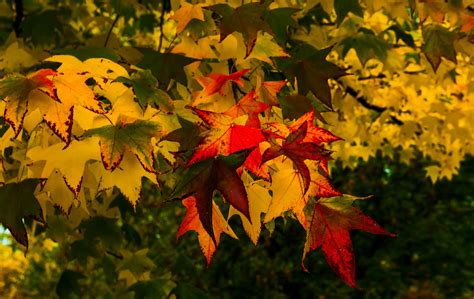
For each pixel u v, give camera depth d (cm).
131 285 330
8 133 162
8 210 170
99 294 679
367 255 1075
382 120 504
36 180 171
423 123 497
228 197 135
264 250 1023
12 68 219
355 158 620
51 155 151
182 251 996
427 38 246
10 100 142
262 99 185
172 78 211
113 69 165
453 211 1110
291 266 1032
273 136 139
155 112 160
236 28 189
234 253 1007
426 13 234
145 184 900
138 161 157
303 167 134
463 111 458
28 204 168
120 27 450
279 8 222
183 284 304
